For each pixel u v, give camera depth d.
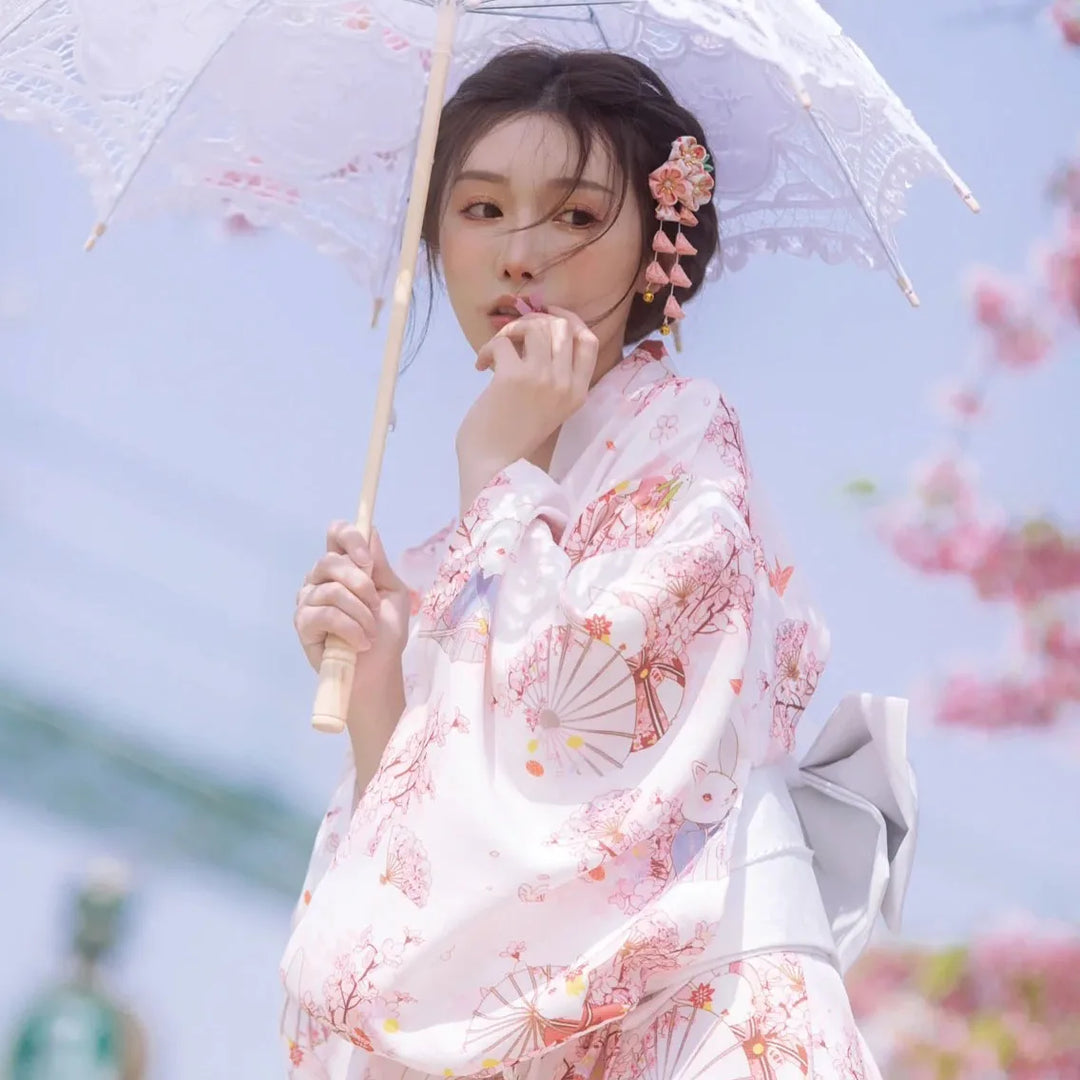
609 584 3.10
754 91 3.84
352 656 3.25
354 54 4.09
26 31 3.93
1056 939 8.73
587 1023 2.90
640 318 3.78
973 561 9.34
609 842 2.93
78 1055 8.24
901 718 3.32
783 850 3.12
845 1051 2.98
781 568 3.47
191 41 3.96
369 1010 2.92
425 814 2.96
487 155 3.52
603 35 3.98
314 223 4.14
